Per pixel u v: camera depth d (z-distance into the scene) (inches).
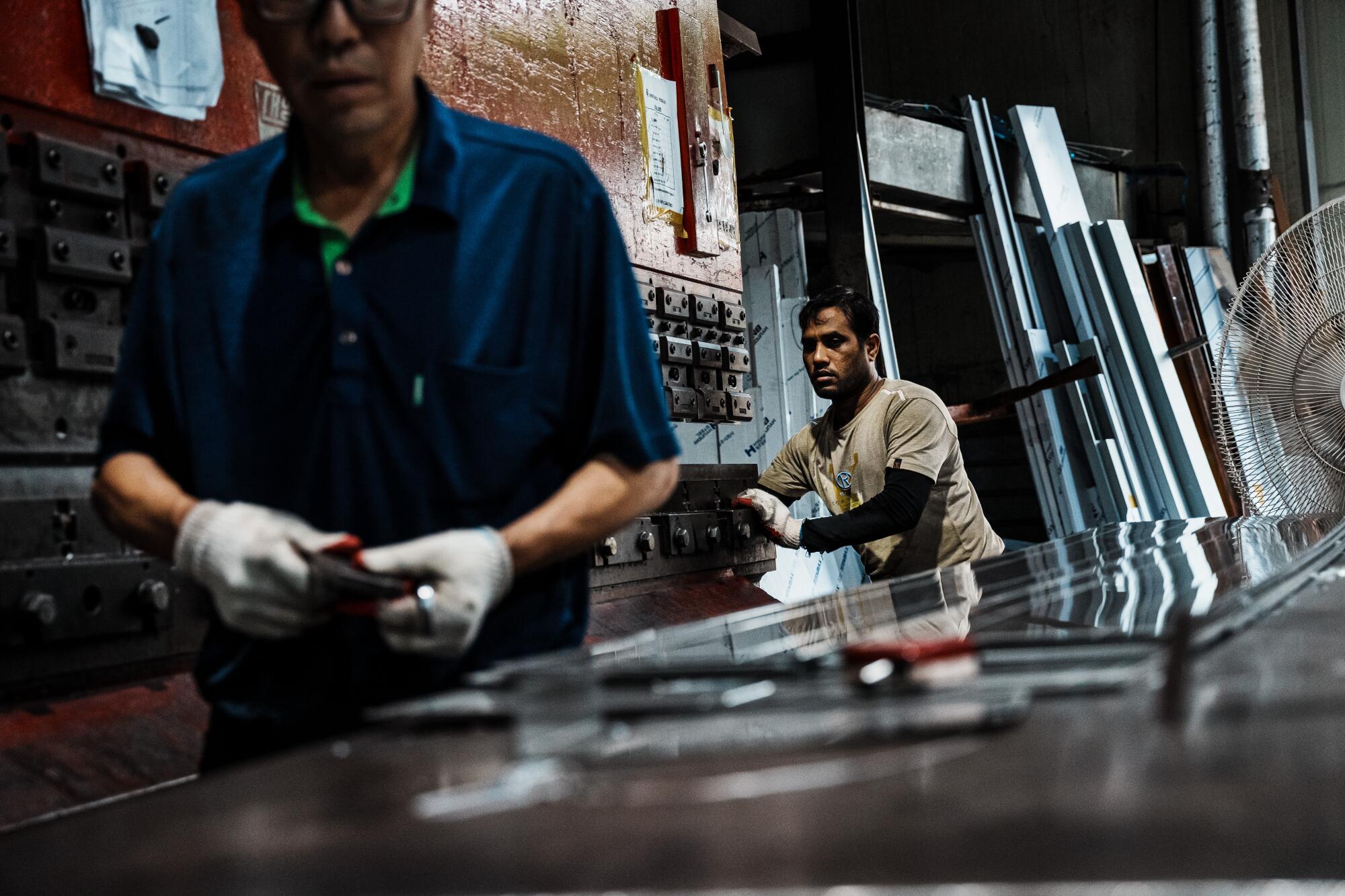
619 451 52.8
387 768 30.5
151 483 51.6
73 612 66.6
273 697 53.7
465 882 20.6
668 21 140.9
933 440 136.2
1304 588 58.4
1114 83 364.5
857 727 30.3
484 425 51.9
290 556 45.2
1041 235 301.7
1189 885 17.4
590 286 54.6
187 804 29.0
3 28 68.2
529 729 31.7
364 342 52.1
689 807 24.4
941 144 282.8
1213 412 285.0
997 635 48.4
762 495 135.0
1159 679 34.1
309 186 55.1
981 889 17.8
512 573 48.9
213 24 80.9
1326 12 352.8
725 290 150.3
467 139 55.5
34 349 69.4
